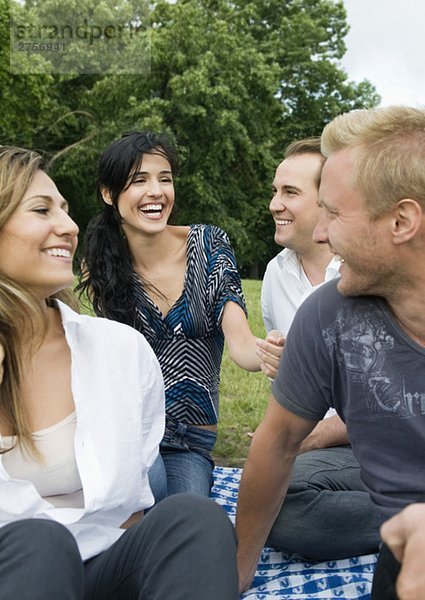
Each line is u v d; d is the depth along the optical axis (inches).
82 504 75.5
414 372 67.5
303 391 76.1
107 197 117.9
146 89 925.2
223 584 58.0
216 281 114.1
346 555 96.3
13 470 72.9
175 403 113.9
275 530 96.0
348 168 64.6
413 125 63.5
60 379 76.3
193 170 932.0
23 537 57.3
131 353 78.7
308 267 119.3
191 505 61.9
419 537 52.3
